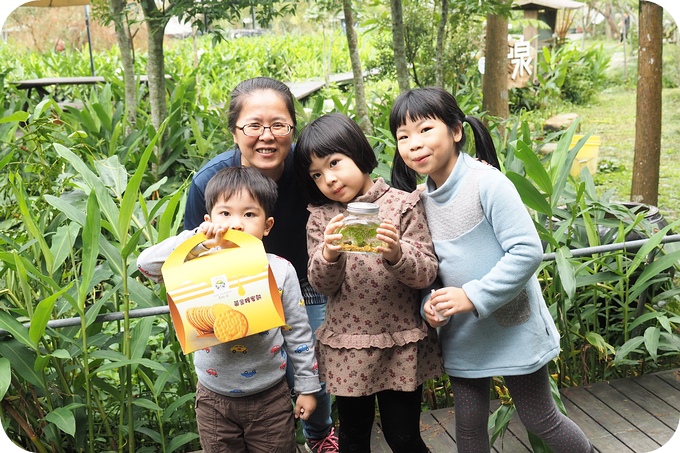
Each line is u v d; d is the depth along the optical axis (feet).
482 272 6.51
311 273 6.42
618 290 10.64
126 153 15.65
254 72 40.91
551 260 9.62
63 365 8.24
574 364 10.18
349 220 5.98
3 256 7.49
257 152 6.91
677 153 26.99
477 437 6.96
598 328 10.40
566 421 7.06
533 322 6.72
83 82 23.81
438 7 23.17
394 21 15.79
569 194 11.19
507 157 11.76
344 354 6.61
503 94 22.80
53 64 35.37
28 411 8.19
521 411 7.00
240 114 6.89
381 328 6.57
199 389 6.78
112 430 8.87
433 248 6.69
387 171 11.92
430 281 6.47
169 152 16.19
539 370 6.84
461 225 6.50
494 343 6.68
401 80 15.99
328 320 6.79
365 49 45.11
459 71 26.32
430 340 6.85
